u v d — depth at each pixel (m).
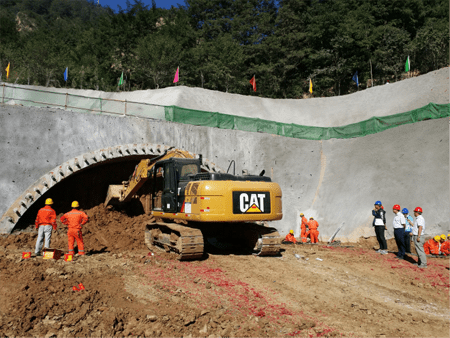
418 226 10.66
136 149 15.42
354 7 49.81
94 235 13.25
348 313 6.66
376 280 9.24
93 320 5.53
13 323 5.27
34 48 44.25
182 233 9.31
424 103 24.66
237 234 11.74
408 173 16.44
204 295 6.94
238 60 45.84
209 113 18.62
